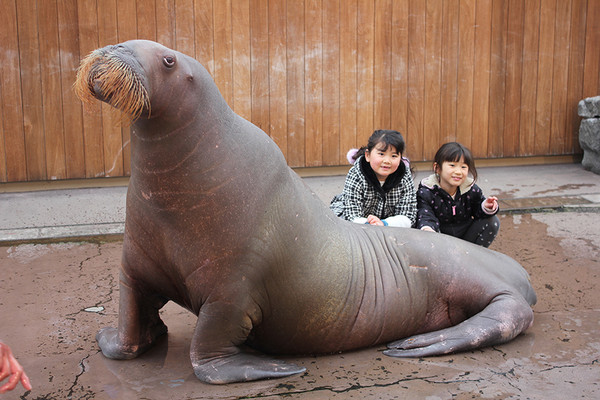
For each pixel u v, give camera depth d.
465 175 4.75
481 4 8.59
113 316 4.18
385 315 3.64
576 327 3.97
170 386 3.21
